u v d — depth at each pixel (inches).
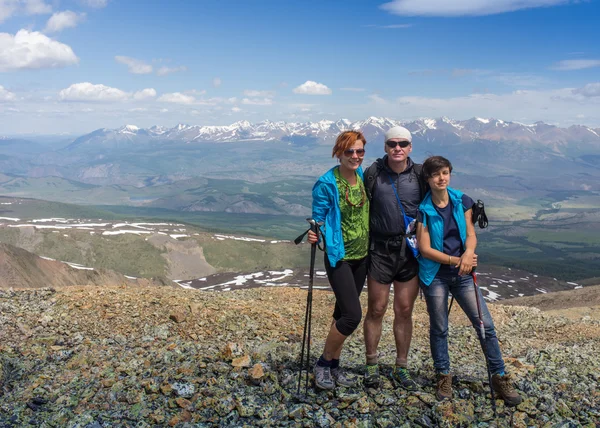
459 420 130.7
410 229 140.4
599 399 141.9
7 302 231.9
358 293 147.9
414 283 145.6
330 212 138.6
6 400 138.1
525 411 135.0
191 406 135.6
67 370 157.8
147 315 225.9
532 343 255.4
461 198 140.3
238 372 153.9
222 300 294.4
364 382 146.1
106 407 134.7
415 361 177.3
